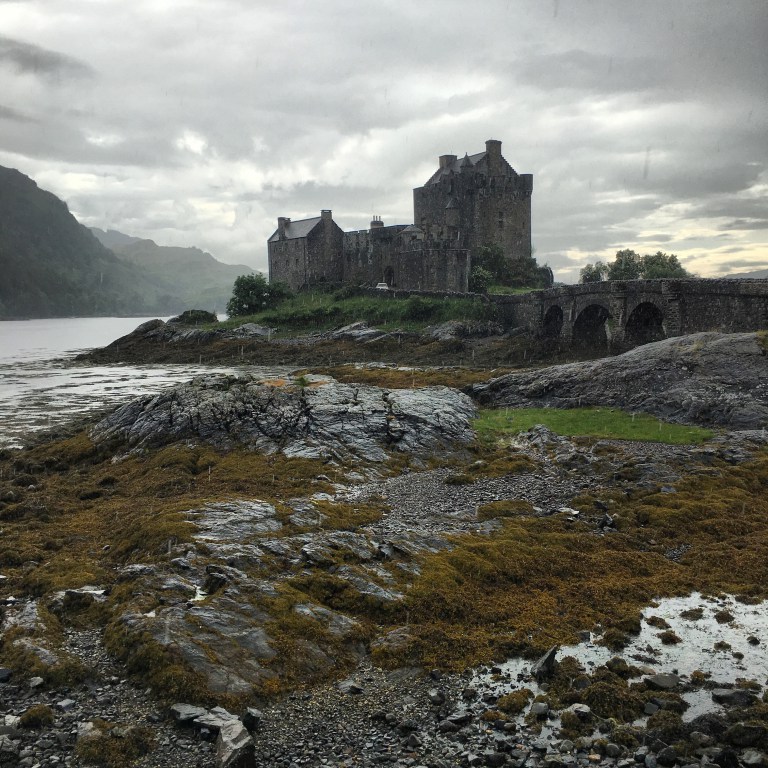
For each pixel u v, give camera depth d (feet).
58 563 82.84
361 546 84.99
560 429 155.63
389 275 482.28
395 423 150.61
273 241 552.00
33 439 170.09
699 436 144.56
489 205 485.56
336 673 61.26
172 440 147.33
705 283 212.64
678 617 72.13
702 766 47.88
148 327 485.56
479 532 94.32
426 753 50.70
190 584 72.38
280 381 179.22
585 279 506.48
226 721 51.93
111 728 52.03
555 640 67.10
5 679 58.44
